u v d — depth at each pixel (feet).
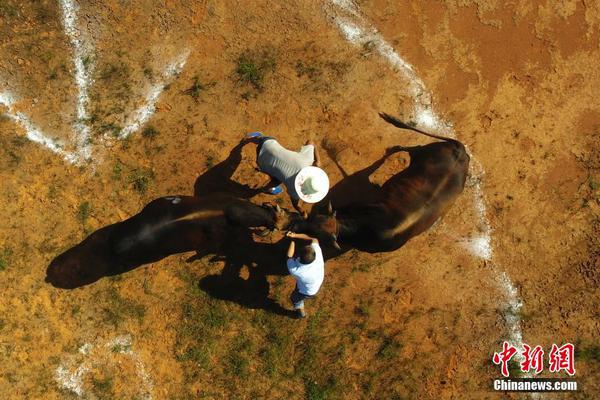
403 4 28.35
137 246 23.86
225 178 27.68
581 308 27.76
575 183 28.07
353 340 27.66
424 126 28.12
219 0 28.19
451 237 27.89
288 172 23.67
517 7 28.30
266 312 27.71
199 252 27.58
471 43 28.30
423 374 27.55
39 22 28.02
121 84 28.02
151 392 27.14
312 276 23.76
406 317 27.71
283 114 27.96
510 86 28.19
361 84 28.14
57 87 27.91
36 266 27.22
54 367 26.94
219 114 27.94
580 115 28.25
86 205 27.48
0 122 27.63
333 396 27.37
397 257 27.81
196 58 28.17
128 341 27.25
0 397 26.71
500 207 27.94
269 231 23.90
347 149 27.91
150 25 28.22
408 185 24.61
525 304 27.78
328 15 28.35
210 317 27.53
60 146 27.68
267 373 27.43
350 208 25.13
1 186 27.43
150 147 27.76
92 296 27.30
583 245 27.96
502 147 28.07
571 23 28.35
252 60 28.14
